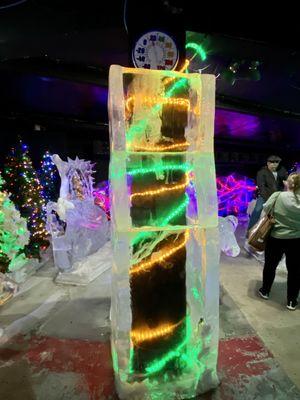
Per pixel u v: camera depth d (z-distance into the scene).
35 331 3.16
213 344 2.30
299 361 2.67
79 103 7.46
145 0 2.53
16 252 3.98
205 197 2.20
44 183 7.45
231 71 5.13
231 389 2.35
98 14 3.90
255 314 3.47
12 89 6.36
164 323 2.35
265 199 5.61
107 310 3.58
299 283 3.51
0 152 8.15
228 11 3.80
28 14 3.86
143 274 2.28
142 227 2.18
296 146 11.48
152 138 2.22
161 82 2.17
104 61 5.16
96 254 5.01
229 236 5.07
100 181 10.25
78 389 2.37
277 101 7.00
